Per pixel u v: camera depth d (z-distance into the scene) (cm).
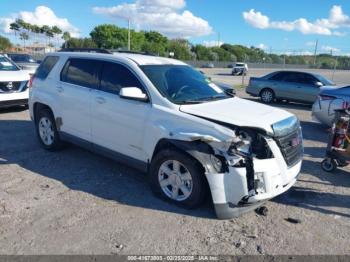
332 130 594
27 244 350
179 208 437
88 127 548
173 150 427
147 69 493
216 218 416
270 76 1541
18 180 508
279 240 378
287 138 424
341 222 426
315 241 380
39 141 665
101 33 9181
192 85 507
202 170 413
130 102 481
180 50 9625
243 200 396
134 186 500
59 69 611
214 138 397
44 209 423
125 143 495
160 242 363
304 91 1418
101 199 456
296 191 514
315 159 683
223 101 489
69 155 625
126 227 389
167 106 447
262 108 473
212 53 10144
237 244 366
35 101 647
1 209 419
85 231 377
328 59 6694
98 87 534
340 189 531
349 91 884
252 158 391
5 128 812
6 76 948
